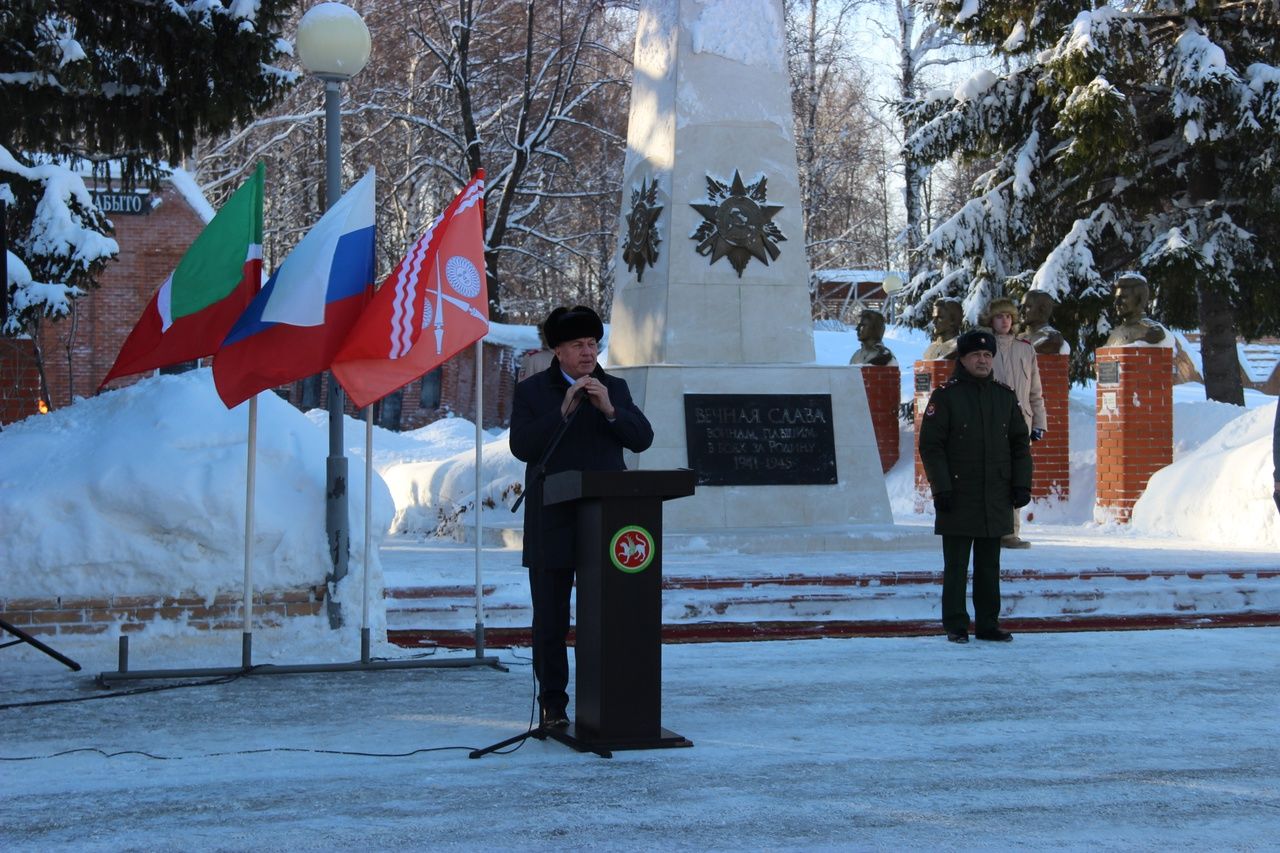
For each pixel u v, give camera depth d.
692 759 6.45
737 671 9.00
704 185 15.74
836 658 9.52
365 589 9.10
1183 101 22.89
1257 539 15.72
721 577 11.55
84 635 9.26
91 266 17.39
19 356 17.02
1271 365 49.31
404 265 8.77
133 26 16.80
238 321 8.66
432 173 44.12
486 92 43.91
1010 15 24.94
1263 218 23.64
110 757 6.57
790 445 15.41
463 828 5.27
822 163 44.50
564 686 7.07
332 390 9.73
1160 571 12.20
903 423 24.17
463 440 27.98
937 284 26.55
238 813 5.52
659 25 16.23
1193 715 7.54
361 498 10.03
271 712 7.66
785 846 5.03
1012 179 25.25
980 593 10.30
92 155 19.92
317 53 9.80
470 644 10.20
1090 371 25.50
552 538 6.96
